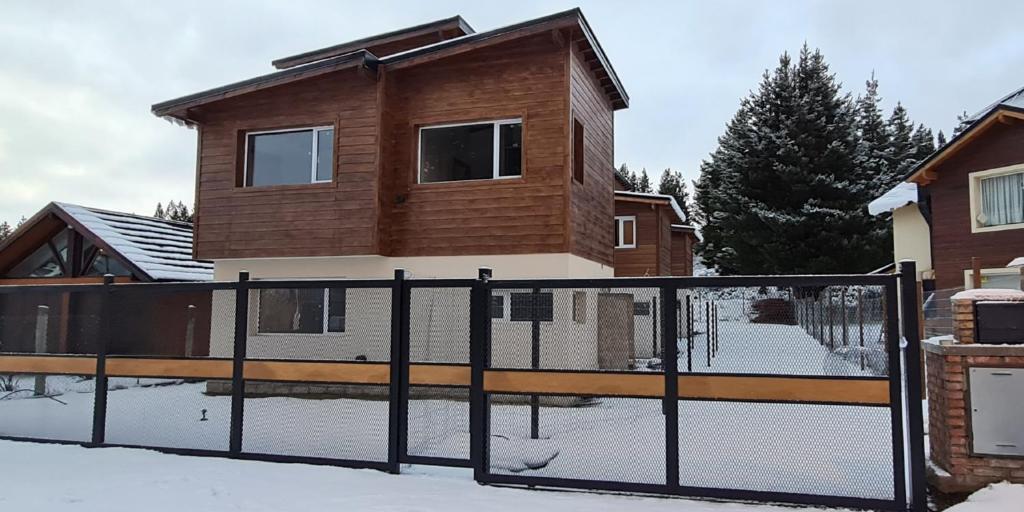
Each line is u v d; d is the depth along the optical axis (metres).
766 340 5.53
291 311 8.47
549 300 6.69
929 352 5.71
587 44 11.14
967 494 4.89
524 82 10.77
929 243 16.27
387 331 6.95
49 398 8.34
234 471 6.12
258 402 8.23
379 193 10.98
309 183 11.54
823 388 5.09
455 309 6.52
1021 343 4.91
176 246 15.24
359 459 6.36
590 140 12.15
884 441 6.17
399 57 11.02
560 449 6.35
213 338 8.02
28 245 14.91
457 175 11.22
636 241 20.48
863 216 27.39
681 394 5.38
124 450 7.00
